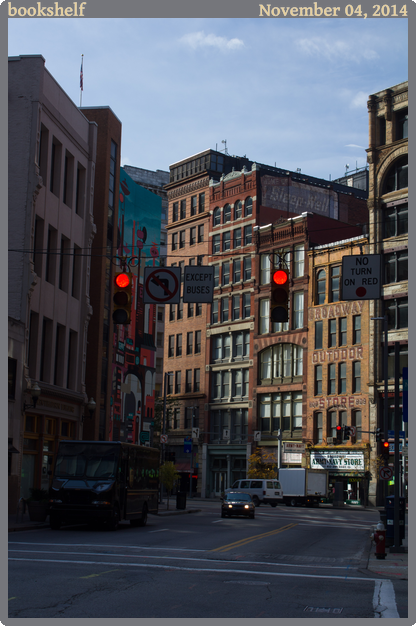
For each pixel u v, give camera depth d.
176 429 82.12
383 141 62.00
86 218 41.19
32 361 34.19
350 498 61.09
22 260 32.62
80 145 40.34
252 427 72.56
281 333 70.62
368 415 60.94
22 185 33.25
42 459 34.69
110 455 25.30
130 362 59.47
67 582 12.16
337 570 16.09
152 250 63.91
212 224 81.56
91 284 44.66
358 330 63.31
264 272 74.06
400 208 60.38
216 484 76.69
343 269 17.56
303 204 79.12
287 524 34.44
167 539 22.20
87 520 24.50
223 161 84.88
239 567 15.69
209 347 79.69
